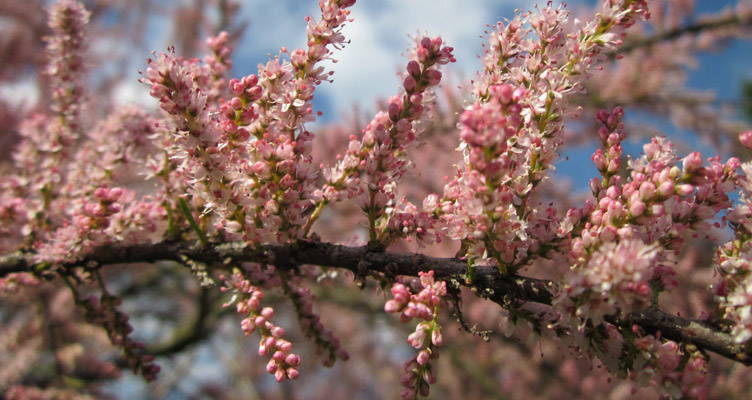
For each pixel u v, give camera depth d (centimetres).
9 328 39
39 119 19
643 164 14
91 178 17
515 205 13
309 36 14
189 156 14
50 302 37
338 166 14
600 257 12
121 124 17
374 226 14
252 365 66
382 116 14
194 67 16
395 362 66
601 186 14
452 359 47
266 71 14
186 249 16
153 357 17
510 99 12
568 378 45
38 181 18
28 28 48
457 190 14
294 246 15
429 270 14
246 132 14
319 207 14
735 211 13
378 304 47
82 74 18
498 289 14
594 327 13
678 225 13
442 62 14
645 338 13
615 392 43
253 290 15
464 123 12
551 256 13
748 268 13
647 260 12
